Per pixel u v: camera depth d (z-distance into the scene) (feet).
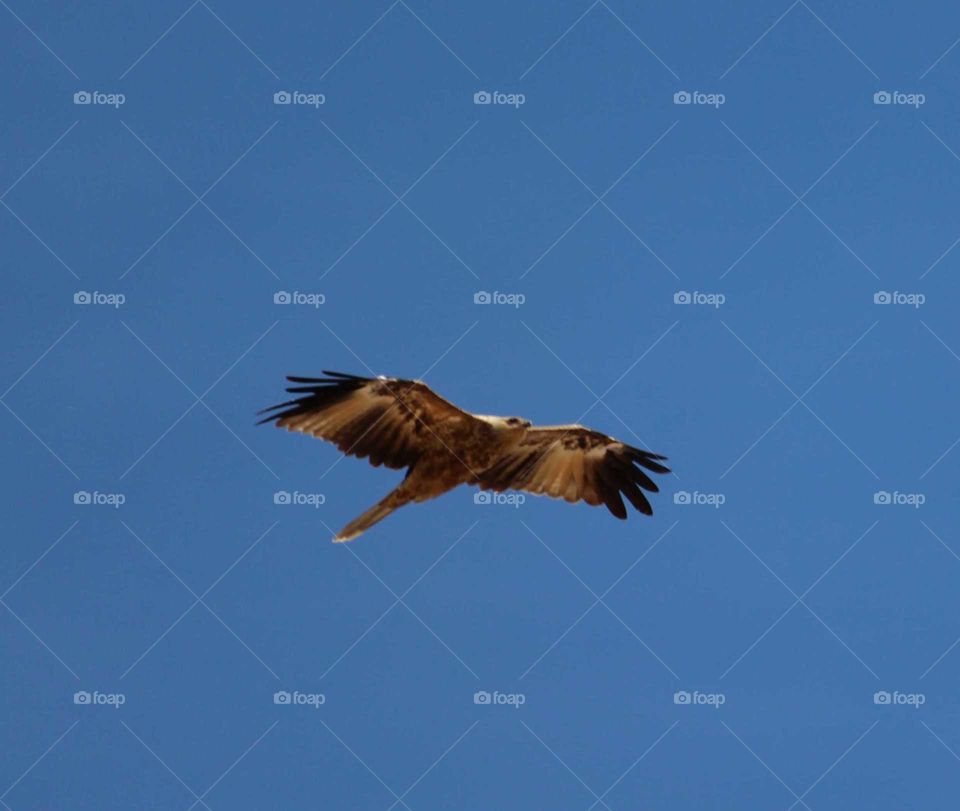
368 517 72.59
